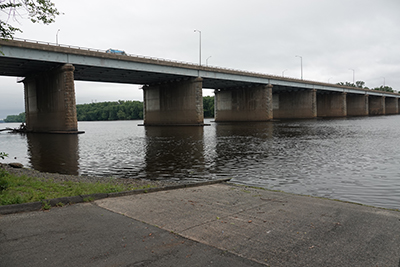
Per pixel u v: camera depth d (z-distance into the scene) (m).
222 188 11.96
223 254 5.23
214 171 17.98
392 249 5.41
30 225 6.63
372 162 19.94
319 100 143.50
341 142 32.75
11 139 48.50
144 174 17.59
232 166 19.52
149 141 39.12
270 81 100.75
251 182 14.73
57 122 59.50
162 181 15.51
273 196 10.22
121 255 5.16
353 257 5.11
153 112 94.25
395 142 31.70
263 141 35.56
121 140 41.69
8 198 8.22
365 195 11.93
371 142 32.16
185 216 7.48
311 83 116.38
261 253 5.28
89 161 23.14
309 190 12.91
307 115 120.12
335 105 138.00
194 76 79.38
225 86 109.25
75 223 6.82
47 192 9.40
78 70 64.81
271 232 6.31
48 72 60.91
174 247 5.51
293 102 124.56
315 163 20.03
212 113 195.88
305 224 6.84
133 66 64.88
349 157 22.27
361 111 152.88
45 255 5.12
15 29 11.77
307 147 28.88
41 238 5.87
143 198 9.57
